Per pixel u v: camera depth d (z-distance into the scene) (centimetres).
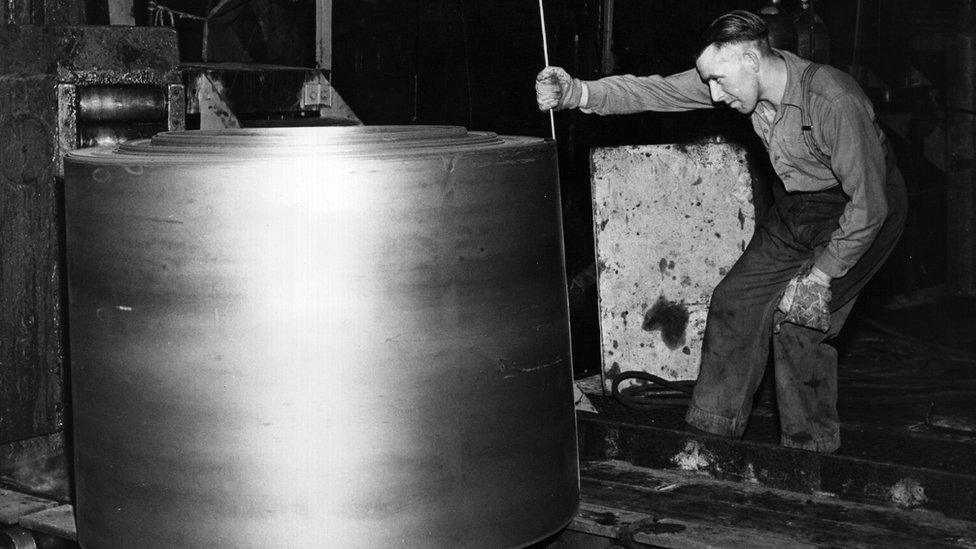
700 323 397
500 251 183
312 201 171
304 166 171
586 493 244
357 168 171
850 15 662
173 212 174
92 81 283
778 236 290
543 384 193
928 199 664
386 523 177
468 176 178
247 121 405
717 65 266
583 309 557
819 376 286
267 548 177
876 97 666
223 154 181
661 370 396
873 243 281
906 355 460
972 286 621
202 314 174
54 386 291
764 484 255
